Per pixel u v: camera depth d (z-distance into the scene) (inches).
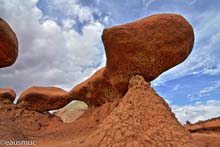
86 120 955.3
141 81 542.0
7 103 1127.0
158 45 596.1
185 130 446.6
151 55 604.7
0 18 514.9
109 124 445.7
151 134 404.5
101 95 920.3
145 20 617.9
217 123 1343.5
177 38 599.5
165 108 476.1
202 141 739.4
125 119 440.1
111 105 820.6
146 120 438.0
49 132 984.3
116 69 677.3
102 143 402.9
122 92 715.4
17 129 794.8
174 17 612.4
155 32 599.2
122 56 628.1
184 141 402.6
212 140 796.0
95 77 936.3
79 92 1083.9
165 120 440.5
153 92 526.6
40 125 1111.0
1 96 1128.2
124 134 401.7
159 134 407.2
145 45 597.6
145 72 626.5
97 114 891.4
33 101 1226.0
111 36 617.3
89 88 1003.9
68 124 1048.2
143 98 491.5
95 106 996.6
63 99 1200.2
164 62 618.5
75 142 486.9
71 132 888.9
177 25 604.1
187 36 612.7
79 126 928.9
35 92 1224.8
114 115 466.6
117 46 618.5
